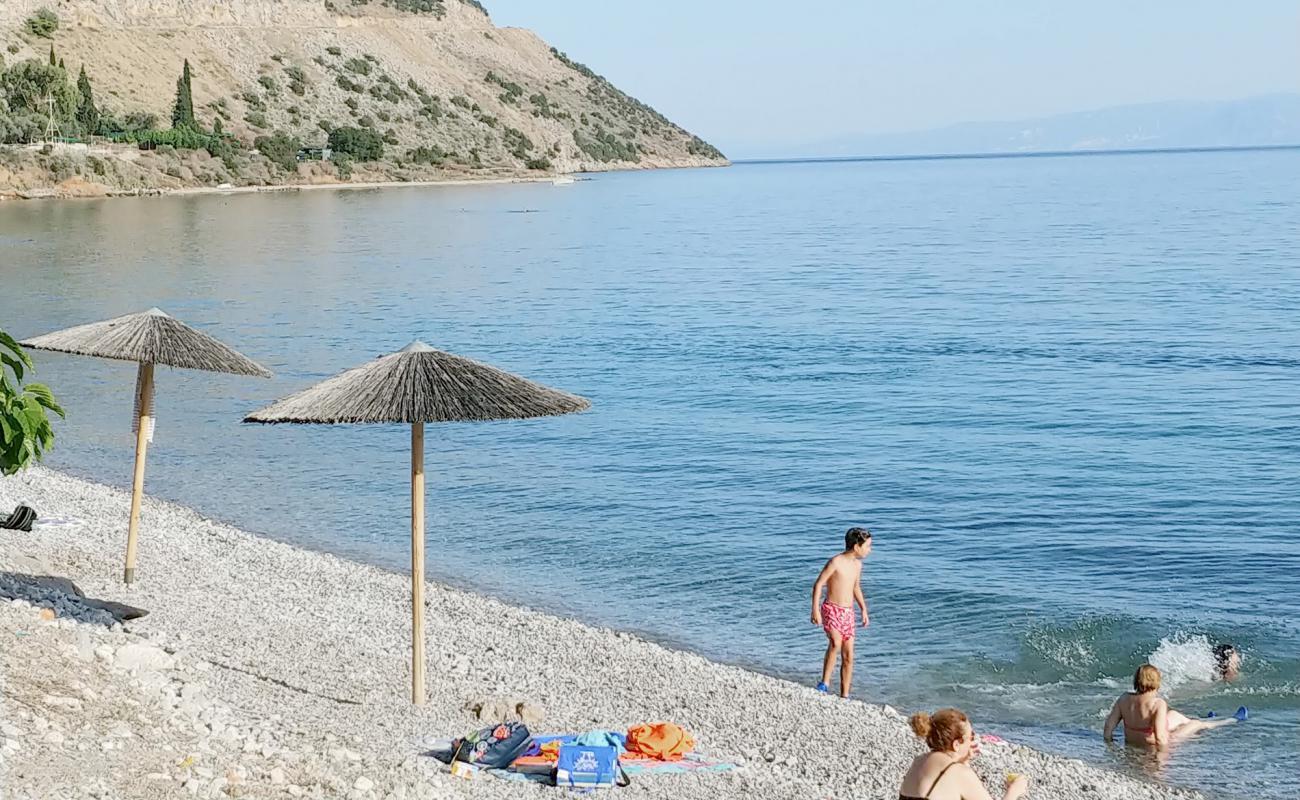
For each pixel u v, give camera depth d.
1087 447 28.36
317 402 11.14
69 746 8.24
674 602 18.00
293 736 9.94
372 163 187.62
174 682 10.82
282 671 12.66
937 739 7.80
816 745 12.21
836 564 14.12
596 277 68.94
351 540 20.84
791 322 50.44
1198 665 15.52
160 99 174.62
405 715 11.70
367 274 69.12
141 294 57.78
